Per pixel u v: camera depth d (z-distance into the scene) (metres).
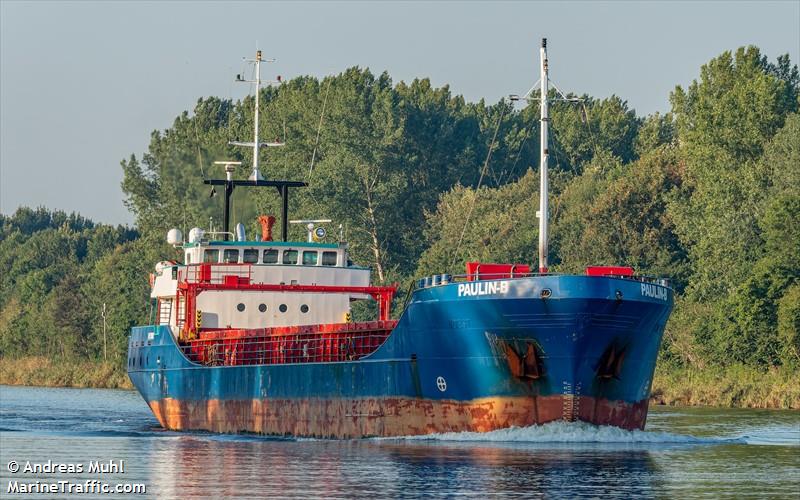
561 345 162.75
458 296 166.88
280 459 159.25
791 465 151.62
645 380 174.50
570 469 146.00
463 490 132.62
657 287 168.88
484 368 166.50
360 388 181.38
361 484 136.75
